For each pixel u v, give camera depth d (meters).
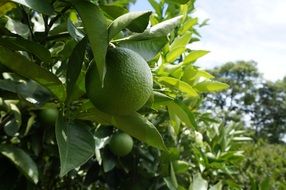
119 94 0.34
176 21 0.40
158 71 0.61
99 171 0.85
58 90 0.38
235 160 1.02
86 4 0.33
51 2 0.35
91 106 0.39
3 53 0.37
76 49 0.35
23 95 0.40
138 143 0.86
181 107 0.59
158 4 0.72
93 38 0.31
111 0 0.49
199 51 0.66
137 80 0.34
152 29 0.39
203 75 0.68
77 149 0.36
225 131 1.07
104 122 0.40
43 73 0.37
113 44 0.38
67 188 0.91
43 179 0.81
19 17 0.55
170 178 0.80
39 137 0.69
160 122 0.81
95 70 0.34
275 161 1.48
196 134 0.98
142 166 0.85
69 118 0.38
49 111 0.63
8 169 0.60
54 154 0.74
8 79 0.47
